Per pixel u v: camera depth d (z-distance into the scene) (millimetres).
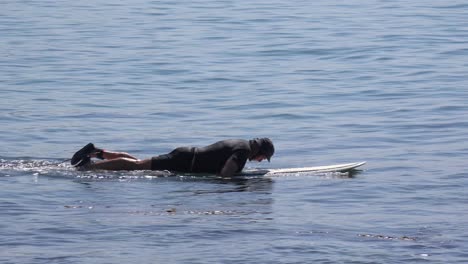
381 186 52844
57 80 87938
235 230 43656
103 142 64812
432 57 98875
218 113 74688
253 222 45094
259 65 96125
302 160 60281
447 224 45156
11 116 72438
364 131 68188
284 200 49531
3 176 53906
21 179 53281
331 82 87312
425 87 84000
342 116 73250
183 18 129625
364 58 99312
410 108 75562
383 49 104000
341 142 65000
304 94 81938
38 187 51531
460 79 87312
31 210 46750
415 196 50719
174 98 80438
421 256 40312
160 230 43531
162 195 50250
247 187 52375
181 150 55500
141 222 44781
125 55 101562
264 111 75312
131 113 74438
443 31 115625
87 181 53031
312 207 48281
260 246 41312
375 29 118062
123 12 136250
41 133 67000
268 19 128125
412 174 55750
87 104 77625
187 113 74625
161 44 108688
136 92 83062
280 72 92438
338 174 55750
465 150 61906
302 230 43812
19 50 104500
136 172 54969
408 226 44781
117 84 86438
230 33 116312
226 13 134250
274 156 61406
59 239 42031
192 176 54562
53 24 124562
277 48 105500
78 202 48531
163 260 39406
